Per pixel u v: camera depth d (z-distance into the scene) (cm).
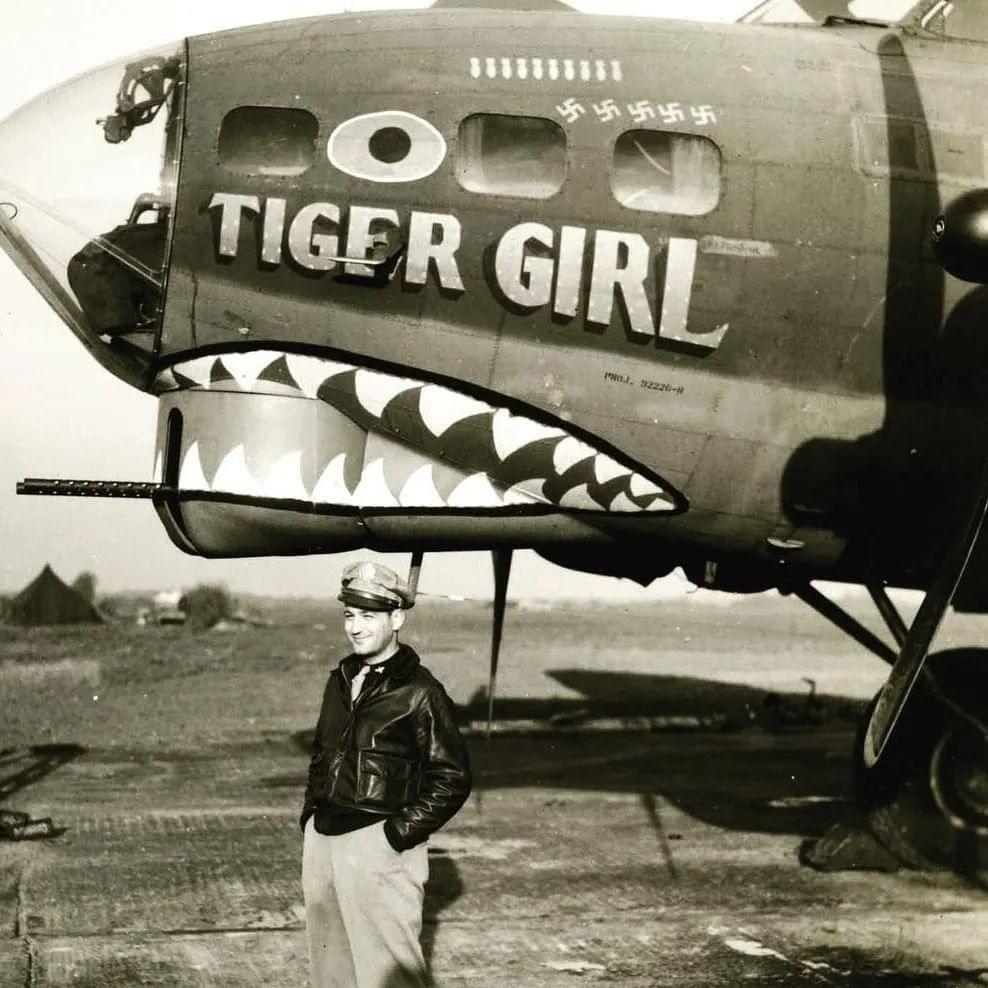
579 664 3031
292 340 623
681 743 1364
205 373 629
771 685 2478
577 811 912
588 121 620
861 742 743
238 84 628
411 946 407
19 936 580
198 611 4547
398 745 412
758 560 695
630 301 618
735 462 645
